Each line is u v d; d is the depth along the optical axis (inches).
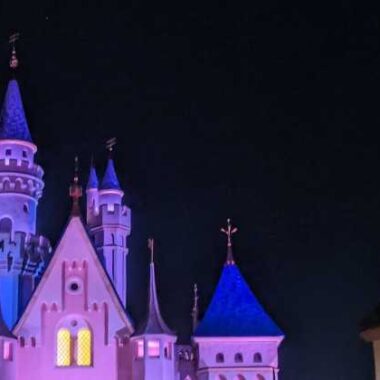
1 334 2950.3
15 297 3410.4
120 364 3085.6
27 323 3093.0
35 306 3120.1
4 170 3644.2
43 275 3159.5
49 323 3112.7
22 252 3472.0
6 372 2950.3
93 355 3090.6
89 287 3161.9
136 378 3031.5
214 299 3398.1
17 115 3777.1
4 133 3700.8
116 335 3115.2
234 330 3265.3
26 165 3700.8
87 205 4138.8
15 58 3909.9
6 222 3612.2
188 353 3339.1
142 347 3061.0
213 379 3206.2
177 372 3272.6
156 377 3014.3
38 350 3070.9
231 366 3223.4
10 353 2992.1
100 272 3184.1
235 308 3351.4
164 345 3061.0
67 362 3088.1
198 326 3307.1
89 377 3063.5
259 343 3260.3
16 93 3826.3
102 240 3966.5
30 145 3735.2
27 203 3668.8
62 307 3132.4
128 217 4065.0
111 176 4148.6
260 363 3233.3
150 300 3154.5
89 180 4175.7
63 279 3166.8
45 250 3592.5
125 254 4015.8
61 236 3211.1
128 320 3129.9
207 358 3233.3
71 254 3196.4
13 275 3437.5
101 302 3147.1
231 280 3449.8
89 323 3129.9
